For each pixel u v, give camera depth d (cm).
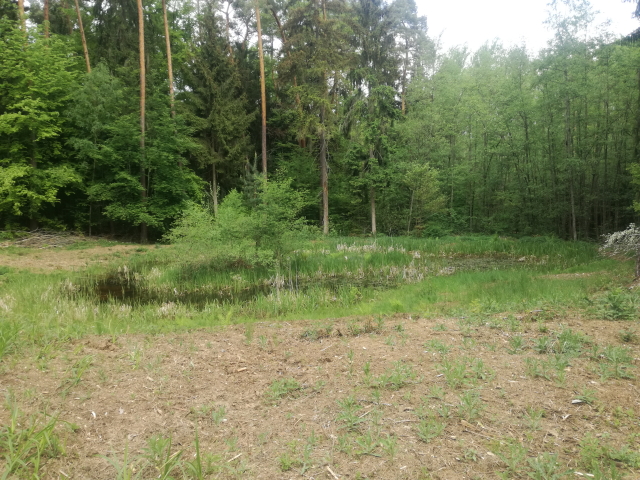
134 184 2177
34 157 2042
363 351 466
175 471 262
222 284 1267
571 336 470
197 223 1402
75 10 2594
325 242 2088
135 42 2458
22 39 2045
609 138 2114
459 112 2708
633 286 775
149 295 1142
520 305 688
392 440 284
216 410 339
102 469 263
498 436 289
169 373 413
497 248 2000
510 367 403
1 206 1939
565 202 2259
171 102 2403
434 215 2742
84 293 1123
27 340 489
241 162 2648
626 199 2197
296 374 409
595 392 347
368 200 2816
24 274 1288
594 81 1988
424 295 988
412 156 2736
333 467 261
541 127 2239
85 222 2331
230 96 2656
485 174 2680
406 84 3297
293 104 2752
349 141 2777
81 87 2200
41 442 269
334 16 2722
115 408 341
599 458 262
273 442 292
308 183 2823
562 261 1565
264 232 1412
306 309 921
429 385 369
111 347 486
